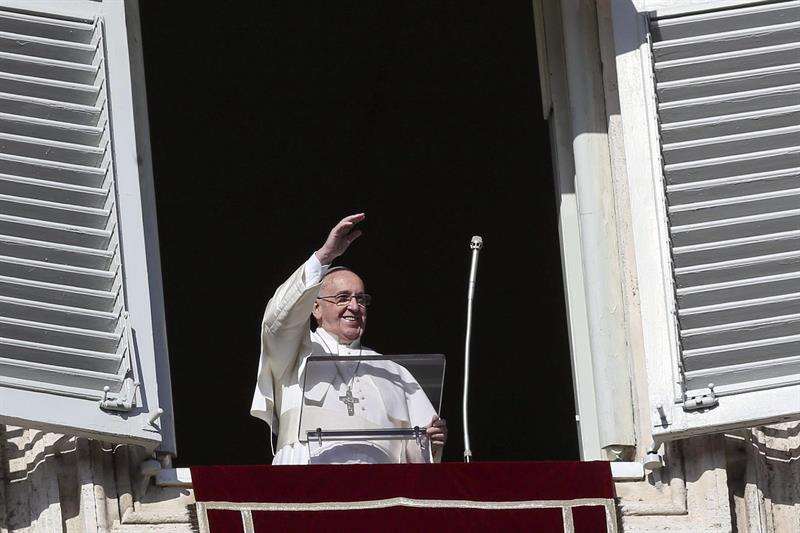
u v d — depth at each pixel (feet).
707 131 82.94
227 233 154.81
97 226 80.48
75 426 76.74
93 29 82.94
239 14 133.49
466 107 145.69
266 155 150.10
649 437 80.84
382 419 81.66
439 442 80.59
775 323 80.43
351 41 137.08
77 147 81.00
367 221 155.33
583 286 86.89
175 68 139.64
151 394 78.28
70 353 78.13
